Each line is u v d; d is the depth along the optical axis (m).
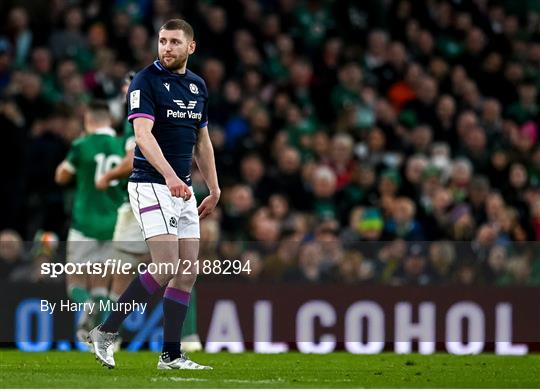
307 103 57.09
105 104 36.81
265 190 50.72
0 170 47.97
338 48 59.72
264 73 59.12
